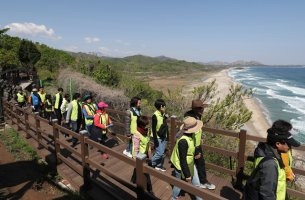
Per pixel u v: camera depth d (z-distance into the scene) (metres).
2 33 35.03
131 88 20.44
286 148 2.83
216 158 7.83
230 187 5.53
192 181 4.64
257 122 31.45
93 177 6.21
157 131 5.79
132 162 4.39
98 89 16.75
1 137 10.52
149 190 5.18
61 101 11.30
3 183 6.71
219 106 8.86
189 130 4.27
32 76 25.14
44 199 5.96
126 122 6.43
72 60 33.56
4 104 13.30
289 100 49.22
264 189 2.68
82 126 8.82
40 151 8.25
